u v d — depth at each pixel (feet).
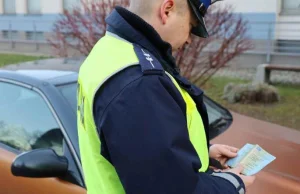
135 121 4.00
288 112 22.17
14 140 8.89
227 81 29.40
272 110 22.65
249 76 31.01
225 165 5.67
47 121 8.41
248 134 9.96
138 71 4.18
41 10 51.31
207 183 4.41
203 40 19.43
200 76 21.59
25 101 9.02
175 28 4.68
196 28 4.93
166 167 4.00
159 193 4.02
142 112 4.01
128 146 3.98
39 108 8.66
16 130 8.95
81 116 4.74
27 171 7.08
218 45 22.45
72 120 8.09
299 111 22.24
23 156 7.23
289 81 29.53
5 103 9.43
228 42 21.30
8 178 8.48
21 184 8.17
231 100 24.31
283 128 10.77
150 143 3.98
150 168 3.98
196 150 4.67
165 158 3.99
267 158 5.55
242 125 10.54
